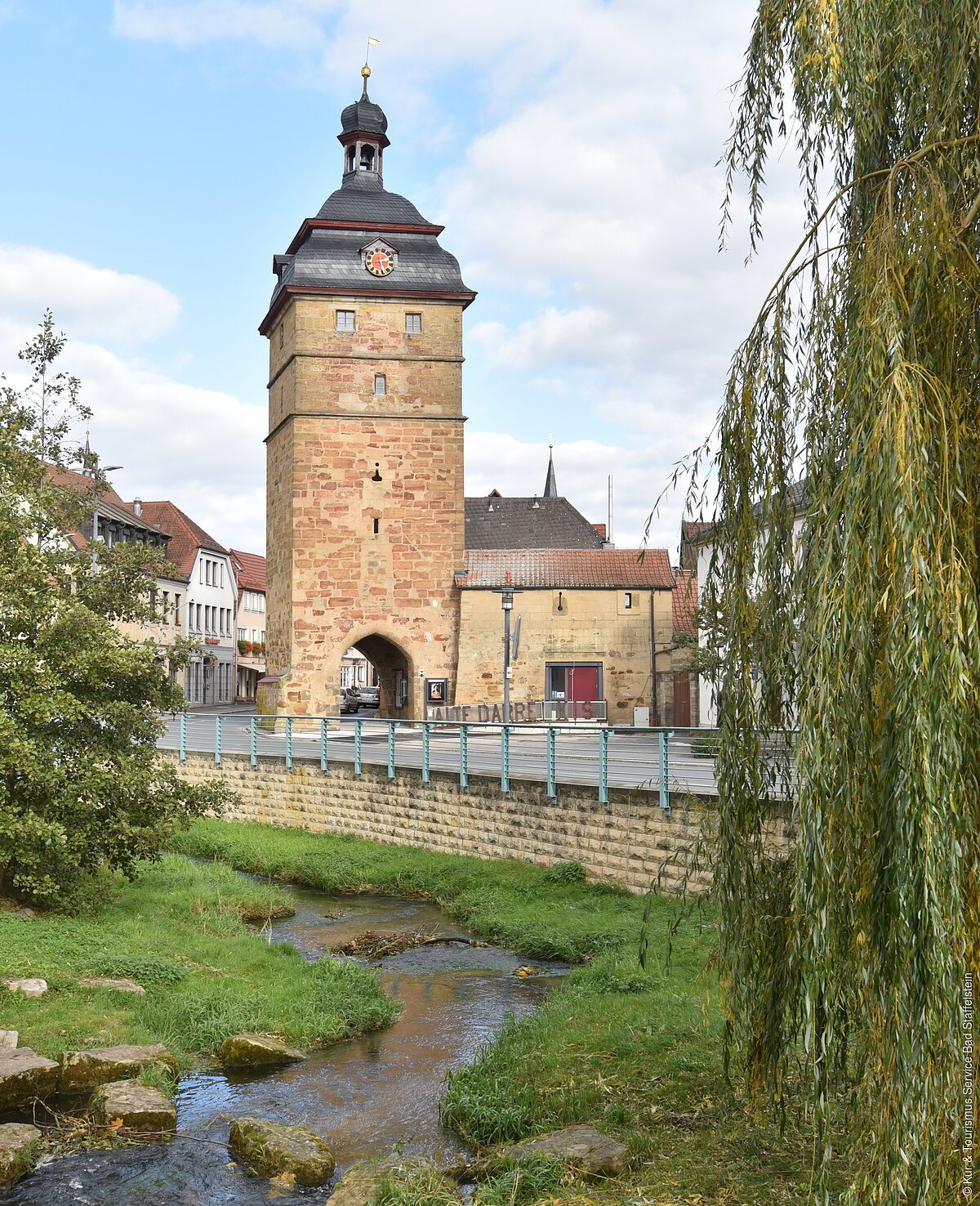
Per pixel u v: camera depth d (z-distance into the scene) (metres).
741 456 5.77
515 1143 7.41
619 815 16.00
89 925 13.25
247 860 21.53
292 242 46.41
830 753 4.54
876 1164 4.28
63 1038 9.32
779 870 5.81
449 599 43.97
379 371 43.94
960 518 4.65
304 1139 7.67
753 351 5.81
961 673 4.21
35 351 14.95
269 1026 10.50
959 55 5.14
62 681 13.69
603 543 60.28
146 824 14.47
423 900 18.25
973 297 5.04
